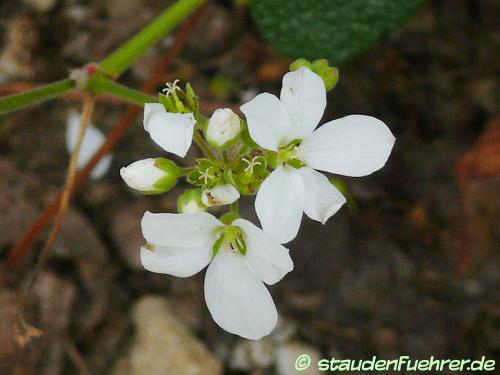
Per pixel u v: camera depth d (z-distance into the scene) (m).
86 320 0.13
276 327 0.13
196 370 0.13
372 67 0.15
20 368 0.12
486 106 0.15
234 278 0.08
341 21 0.12
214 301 0.08
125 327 0.13
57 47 0.15
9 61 0.14
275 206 0.08
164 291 0.13
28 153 0.14
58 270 0.13
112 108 0.14
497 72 0.15
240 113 0.12
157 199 0.14
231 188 0.08
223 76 0.15
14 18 0.15
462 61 0.15
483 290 0.14
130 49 0.11
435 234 0.14
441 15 0.15
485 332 0.14
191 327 0.13
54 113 0.14
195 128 0.09
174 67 0.15
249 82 0.15
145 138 0.14
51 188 0.14
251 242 0.08
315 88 0.08
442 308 0.14
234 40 0.15
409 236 0.14
